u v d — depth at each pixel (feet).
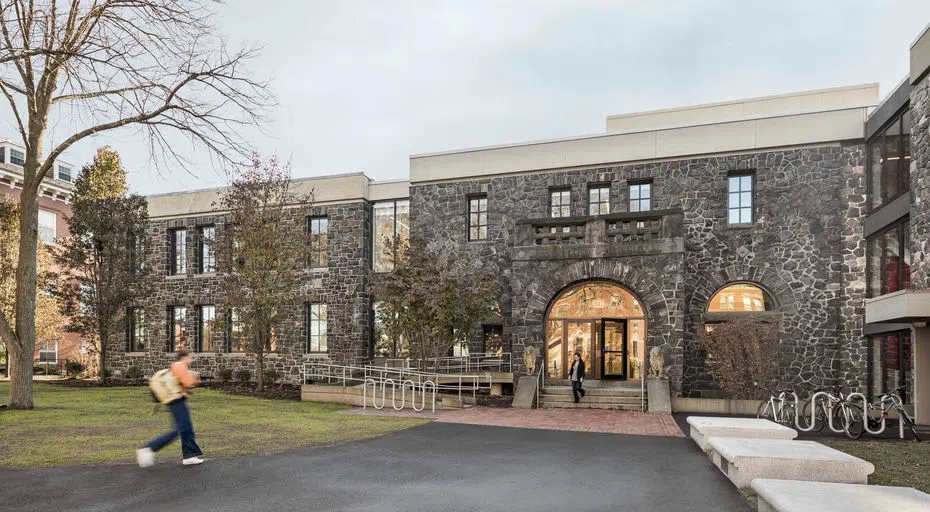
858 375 57.26
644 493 23.53
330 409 53.98
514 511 20.93
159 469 26.66
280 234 66.13
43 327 85.97
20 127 45.06
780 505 16.67
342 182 79.25
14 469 26.30
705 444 32.07
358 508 21.15
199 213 85.71
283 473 26.43
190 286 85.40
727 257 62.28
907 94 49.08
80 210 75.51
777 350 55.83
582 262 60.44
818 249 59.62
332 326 77.87
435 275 59.82
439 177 73.51
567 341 62.64
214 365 82.84
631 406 54.80
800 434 39.81
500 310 69.46
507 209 70.79
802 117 60.95
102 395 59.67
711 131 63.87
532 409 54.70
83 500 21.65
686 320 62.59
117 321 77.20
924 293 38.24
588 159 67.97
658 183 65.31
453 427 42.50
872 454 30.25
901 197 49.65
